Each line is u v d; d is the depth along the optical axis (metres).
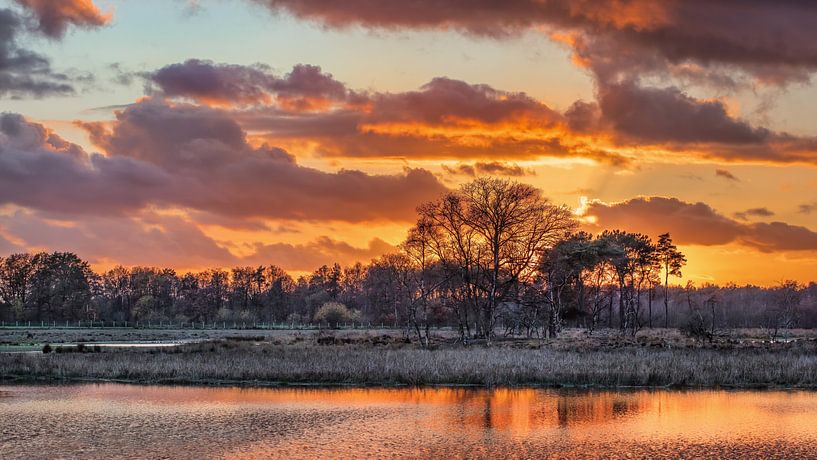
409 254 95.25
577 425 38.97
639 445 34.31
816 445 34.34
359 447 33.56
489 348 72.12
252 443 34.12
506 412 42.91
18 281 182.50
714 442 34.91
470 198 91.00
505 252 91.44
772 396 49.28
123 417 40.50
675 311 179.75
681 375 54.72
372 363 57.75
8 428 37.25
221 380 55.84
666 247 133.50
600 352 65.25
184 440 34.69
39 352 73.69
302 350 69.56
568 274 97.75
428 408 44.16
